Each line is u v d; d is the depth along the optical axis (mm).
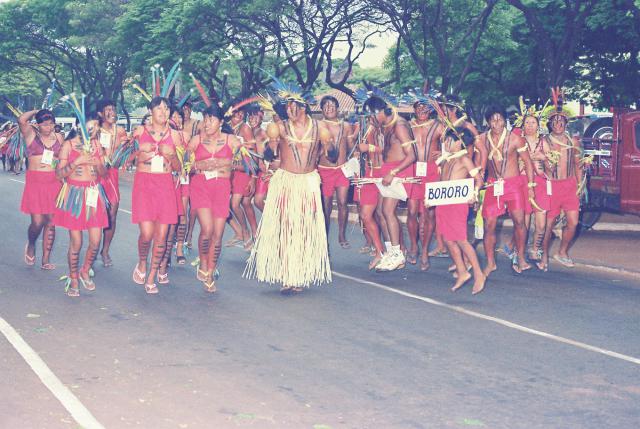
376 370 6695
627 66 31734
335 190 13352
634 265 11805
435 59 33125
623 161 15695
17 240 13633
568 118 11898
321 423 5473
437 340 7672
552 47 24953
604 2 28219
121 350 7047
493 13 29953
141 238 9594
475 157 10773
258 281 10438
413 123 11438
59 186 10844
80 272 9641
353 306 9055
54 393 5859
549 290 10172
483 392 6207
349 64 31438
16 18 47500
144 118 10297
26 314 8281
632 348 7539
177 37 32688
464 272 9969
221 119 9523
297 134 9547
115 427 5270
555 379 6559
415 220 11844
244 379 6355
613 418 5707
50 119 10820
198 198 9578
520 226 11188
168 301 9109
